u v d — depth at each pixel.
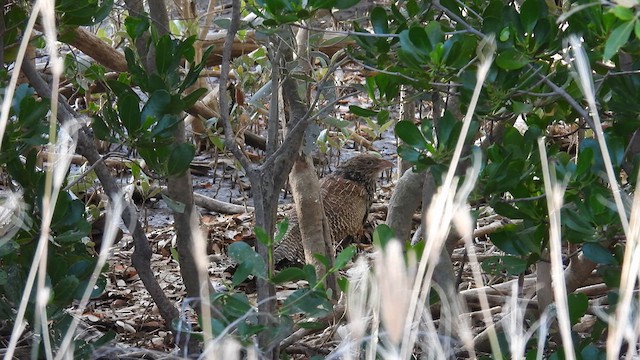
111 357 5.93
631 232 4.02
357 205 11.70
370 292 4.96
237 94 9.95
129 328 8.98
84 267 5.51
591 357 5.15
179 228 6.74
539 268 6.32
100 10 5.98
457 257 8.97
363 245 12.23
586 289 7.53
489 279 8.82
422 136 5.50
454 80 5.83
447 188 3.96
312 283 5.03
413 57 5.35
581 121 7.16
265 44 6.72
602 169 5.22
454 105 6.93
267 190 6.61
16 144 5.38
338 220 11.48
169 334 8.82
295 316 8.27
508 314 5.32
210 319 4.64
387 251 4.13
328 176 12.02
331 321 7.59
